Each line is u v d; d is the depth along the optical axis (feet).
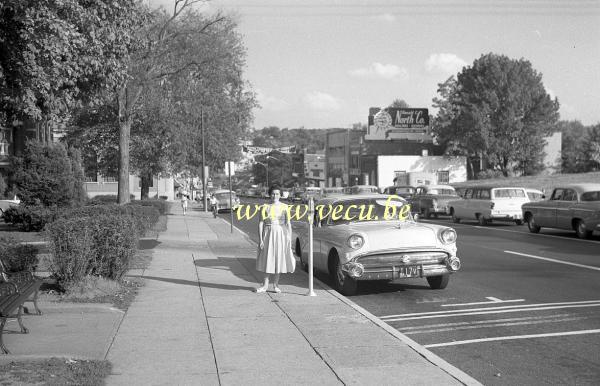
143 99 100.78
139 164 130.21
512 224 96.12
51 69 35.96
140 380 18.58
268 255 33.86
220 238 74.95
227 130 137.69
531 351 22.81
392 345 22.75
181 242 68.64
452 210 102.99
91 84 43.21
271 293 34.04
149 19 48.65
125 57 45.06
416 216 40.37
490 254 54.70
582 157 268.41
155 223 91.56
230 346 22.58
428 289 37.22
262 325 26.05
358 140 300.20
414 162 258.78
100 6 39.55
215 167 154.61
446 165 260.62
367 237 34.35
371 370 19.69
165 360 20.74
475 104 235.20
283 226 34.32
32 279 27.81
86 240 32.07
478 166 268.41
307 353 21.68
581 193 70.23
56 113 40.19
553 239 68.49
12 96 35.53
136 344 22.81
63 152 82.64
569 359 21.74
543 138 244.63
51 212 76.33
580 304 31.37
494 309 30.66
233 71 104.68
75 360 20.16
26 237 67.31
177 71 94.17
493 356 22.24
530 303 31.96
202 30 94.99
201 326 25.81
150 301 31.45
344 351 21.91
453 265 35.06
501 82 233.96
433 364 20.38
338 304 30.81
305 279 39.83
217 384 18.26
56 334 24.09
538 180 192.44
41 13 33.47
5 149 144.66
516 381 19.40
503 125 231.30
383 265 34.22
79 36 36.65
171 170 136.15
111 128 120.67
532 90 232.94
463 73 247.91
